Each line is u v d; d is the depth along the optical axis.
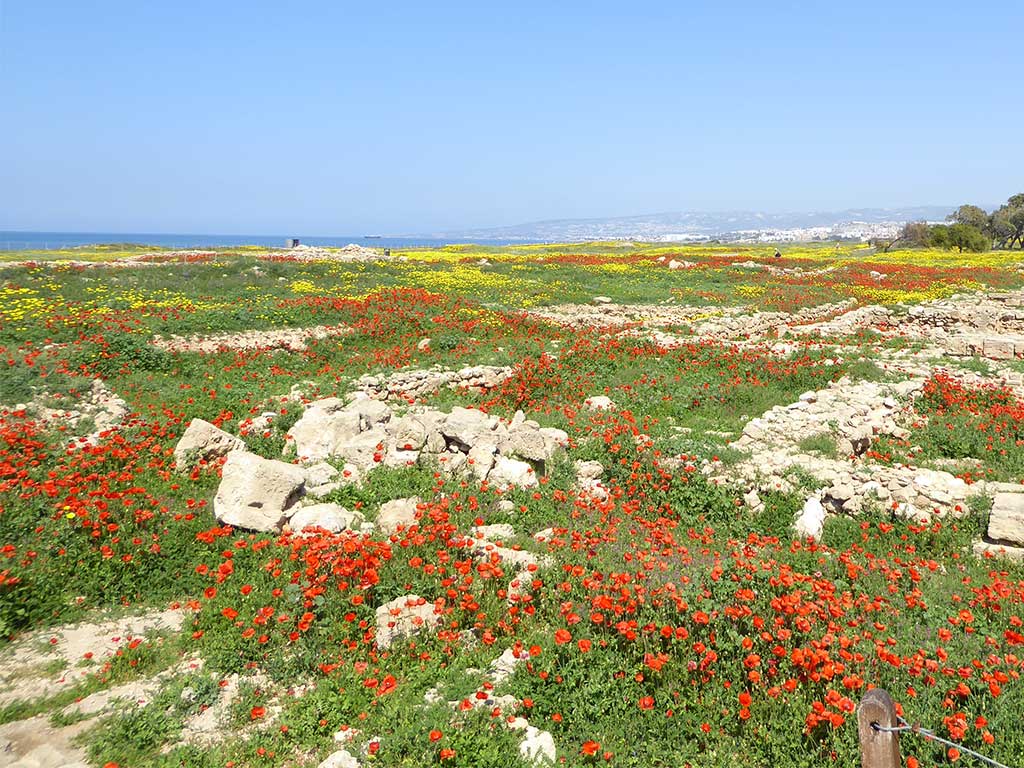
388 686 6.00
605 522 9.52
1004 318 25.00
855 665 6.11
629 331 24.25
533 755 5.23
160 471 10.52
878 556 9.20
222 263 34.09
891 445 13.51
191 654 6.65
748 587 7.36
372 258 45.88
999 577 8.39
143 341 18.02
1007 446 12.75
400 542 8.12
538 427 12.80
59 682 6.16
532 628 6.94
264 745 5.39
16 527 8.27
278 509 9.20
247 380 16.55
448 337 21.16
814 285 38.38
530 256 57.25
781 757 5.22
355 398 14.78
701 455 11.73
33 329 18.33
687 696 5.96
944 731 5.39
